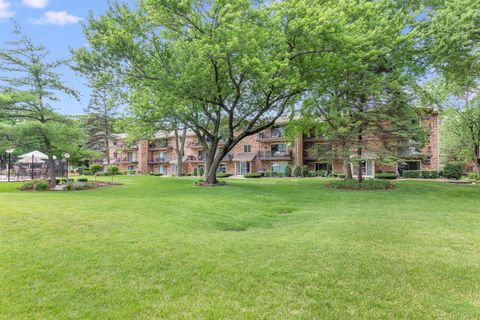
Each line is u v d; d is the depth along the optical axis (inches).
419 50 563.5
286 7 532.1
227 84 648.4
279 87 601.3
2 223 245.3
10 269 149.6
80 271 149.9
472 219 306.7
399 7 613.6
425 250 192.4
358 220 298.7
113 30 570.6
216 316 110.7
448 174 1023.6
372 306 118.9
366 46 549.6
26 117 649.6
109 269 153.6
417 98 687.1
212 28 549.0
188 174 1583.4
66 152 686.5
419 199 493.0
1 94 594.9
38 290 128.6
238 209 381.1
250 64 514.6
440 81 644.7
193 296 126.6
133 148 1900.8
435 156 1119.0
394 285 138.1
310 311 114.7
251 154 1460.4
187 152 1701.5
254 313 113.0
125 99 729.0
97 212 311.9
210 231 254.5
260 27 540.7
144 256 174.1
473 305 120.3
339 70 595.8
